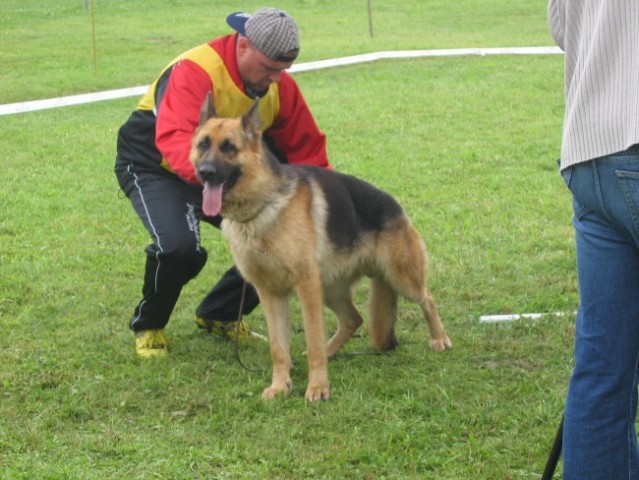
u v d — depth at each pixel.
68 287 6.30
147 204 5.01
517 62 15.89
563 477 3.00
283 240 4.48
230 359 5.14
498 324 5.53
